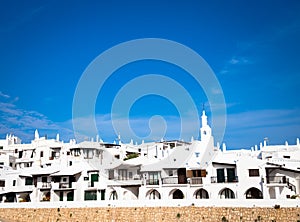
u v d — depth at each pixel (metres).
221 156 69.19
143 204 59.75
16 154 109.00
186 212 56.22
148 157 77.44
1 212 68.94
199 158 69.75
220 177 67.44
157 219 57.38
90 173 76.19
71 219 62.66
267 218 50.44
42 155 102.00
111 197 73.19
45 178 78.62
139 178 73.25
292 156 79.81
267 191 60.78
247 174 63.88
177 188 68.38
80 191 74.94
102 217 60.91
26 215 66.56
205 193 67.69
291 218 48.97
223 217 53.12
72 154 84.00
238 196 63.22
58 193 76.31
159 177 70.94
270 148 93.62
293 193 61.03
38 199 76.56
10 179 81.62
